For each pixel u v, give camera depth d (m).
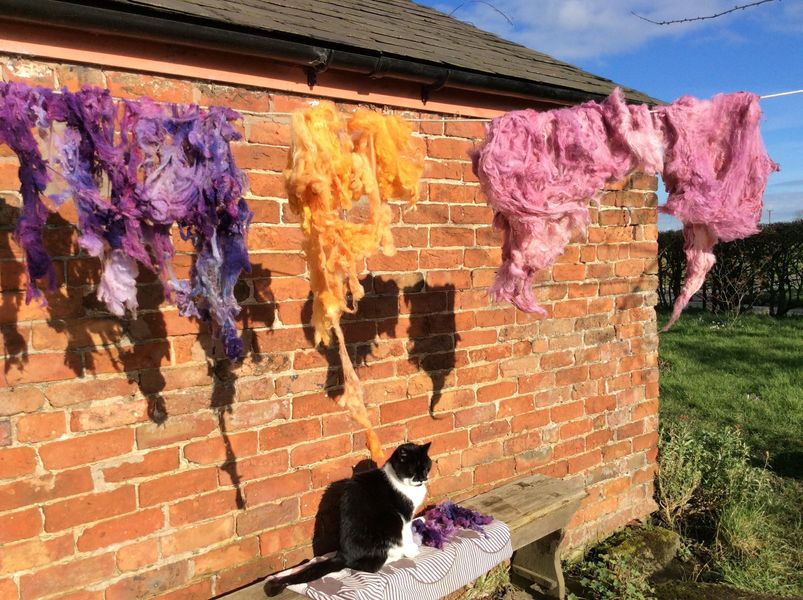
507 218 2.38
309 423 2.94
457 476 3.55
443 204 3.32
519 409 3.80
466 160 3.39
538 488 3.64
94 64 2.23
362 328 3.09
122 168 1.72
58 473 2.28
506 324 3.68
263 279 2.73
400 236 3.18
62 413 2.28
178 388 2.54
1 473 2.17
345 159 1.95
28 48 2.08
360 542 2.71
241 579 2.77
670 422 5.72
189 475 2.59
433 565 2.76
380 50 2.72
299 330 2.86
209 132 1.85
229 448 2.70
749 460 5.35
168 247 1.89
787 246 13.49
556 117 2.27
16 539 2.21
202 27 2.26
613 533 4.40
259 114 2.65
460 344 3.49
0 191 2.11
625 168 2.38
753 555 4.05
